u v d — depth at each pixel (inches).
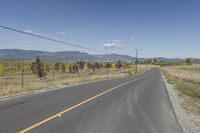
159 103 590.2
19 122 356.8
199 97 778.8
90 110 468.4
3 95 679.1
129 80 1544.0
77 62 3673.7
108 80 1525.6
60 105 516.4
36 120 371.6
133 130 332.2
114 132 319.3
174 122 390.3
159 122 385.1
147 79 1727.4
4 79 1919.3
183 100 677.3
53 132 309.4
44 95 684.7
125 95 733.9
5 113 421.4
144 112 465.4
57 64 3184.1
